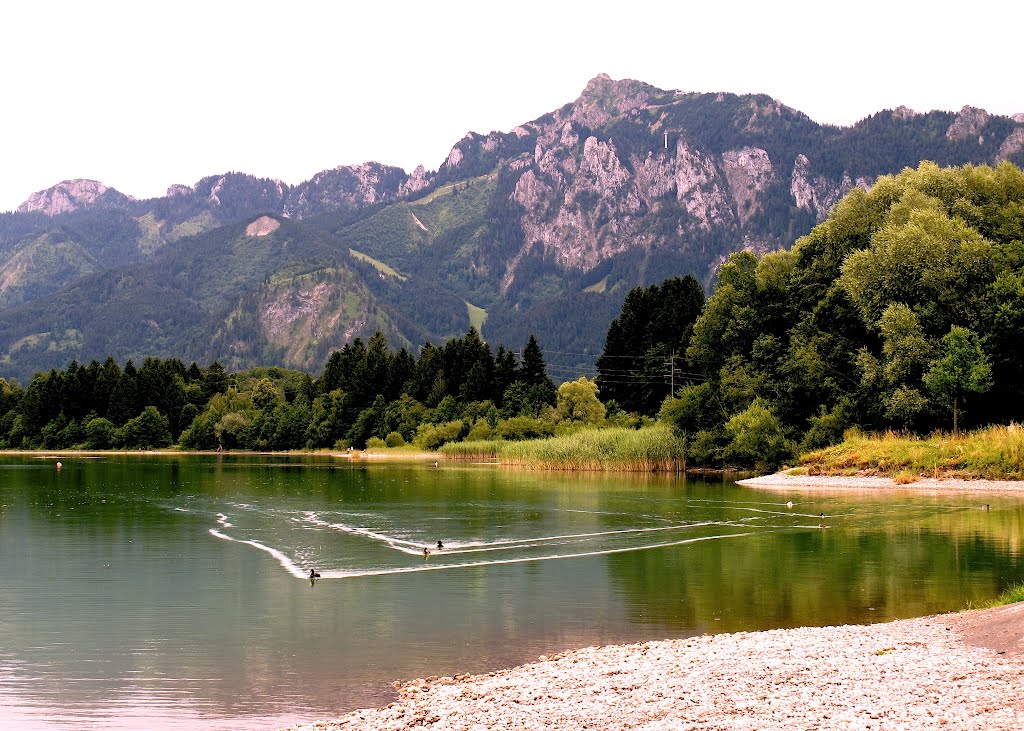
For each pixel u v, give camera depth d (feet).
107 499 226.17
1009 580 102.58
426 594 98.78
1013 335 265.34
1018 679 58.18
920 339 267.39
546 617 87.20
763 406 319.68
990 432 254.47
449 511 190.29
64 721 58.59
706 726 51.47
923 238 276.00
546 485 271.69
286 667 70.59
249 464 469.98
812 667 63.21
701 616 86.79
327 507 201.77
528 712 55.83
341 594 99.14
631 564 118.32
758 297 352.90
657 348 521.24
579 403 523.29
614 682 61.72
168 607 92.63
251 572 113.60
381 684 65.77
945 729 49.03
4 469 403.34
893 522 161.68
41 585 104.83
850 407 296.92
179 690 65.00
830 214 338.75
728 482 281.13
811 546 132.67
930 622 77.77
